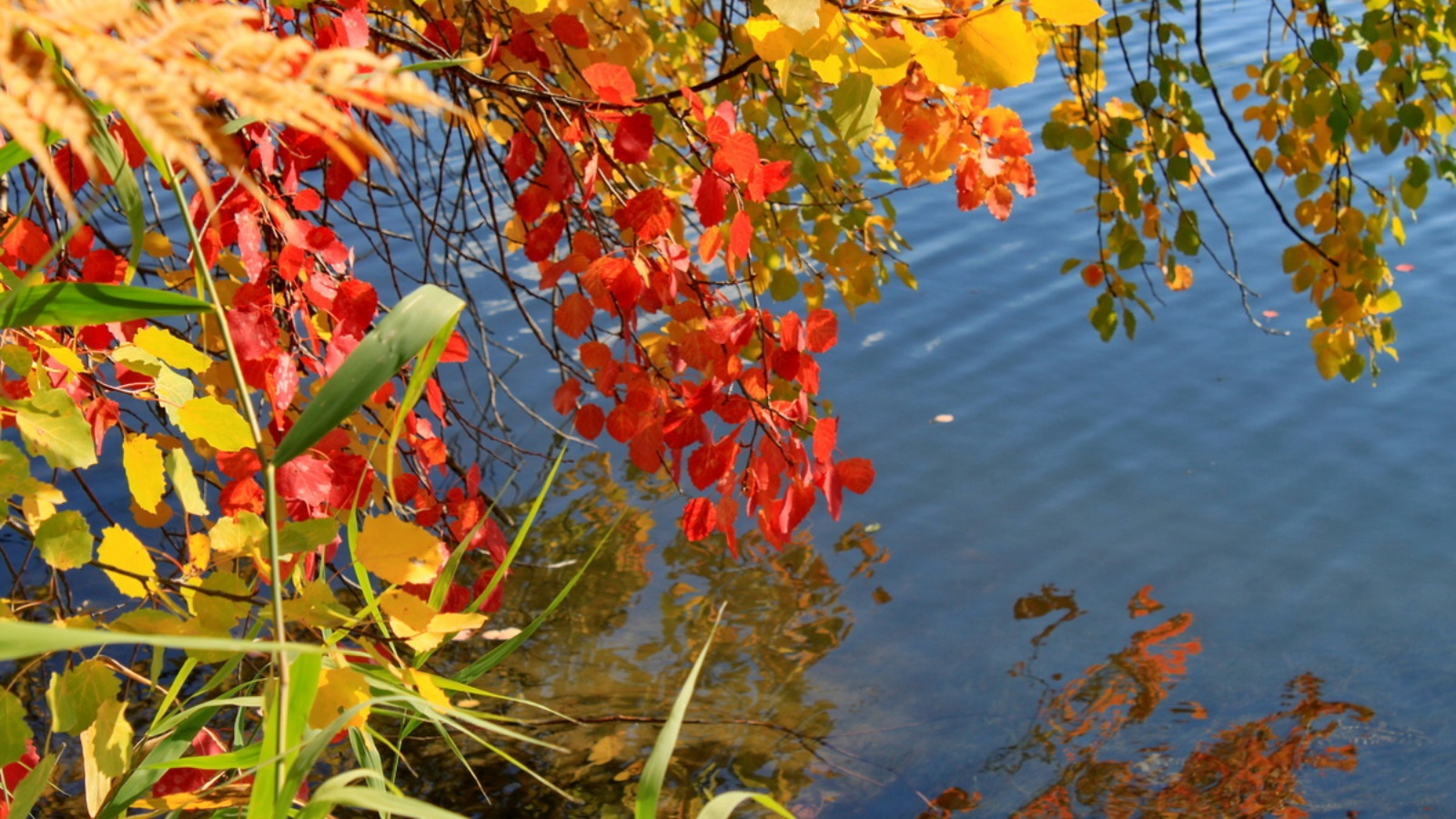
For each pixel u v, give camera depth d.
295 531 1.02
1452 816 3.48
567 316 1.83
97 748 0.97
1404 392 5.86
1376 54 2.94
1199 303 6.75
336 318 1.59
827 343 1.85
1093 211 7.82
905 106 1.99
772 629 4.42
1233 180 8.09
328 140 0.31
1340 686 4.10
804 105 2.62
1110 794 3.63
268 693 0.87
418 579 0.98
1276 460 5.41
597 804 3.51
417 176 2.66
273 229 1.56
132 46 0.30
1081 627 4.45
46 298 0.70
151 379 1.48
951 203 8.12
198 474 1.72
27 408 1.03
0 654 0.55
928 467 5.43
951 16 1.39
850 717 3.98
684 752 3.77
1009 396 5.95
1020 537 4.97
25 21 0.29
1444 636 4.33
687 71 3.27
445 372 5.93
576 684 4.07
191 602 1.04
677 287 1.84
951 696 4.09
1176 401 5.88
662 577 4.70
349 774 0.80
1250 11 11.17
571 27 1.83
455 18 2.42
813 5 1.26
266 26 1.25
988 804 3.60
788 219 2.74
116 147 0.64
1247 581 4.68
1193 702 4.04
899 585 4.68
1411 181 2.96
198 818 1.21
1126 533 4.97
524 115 2.06
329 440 1.61
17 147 0.69
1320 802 3.56
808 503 1.90
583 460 5.42
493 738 3.74
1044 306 6.77
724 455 1.88
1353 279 3.00
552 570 4.69
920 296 6.91
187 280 1.61
